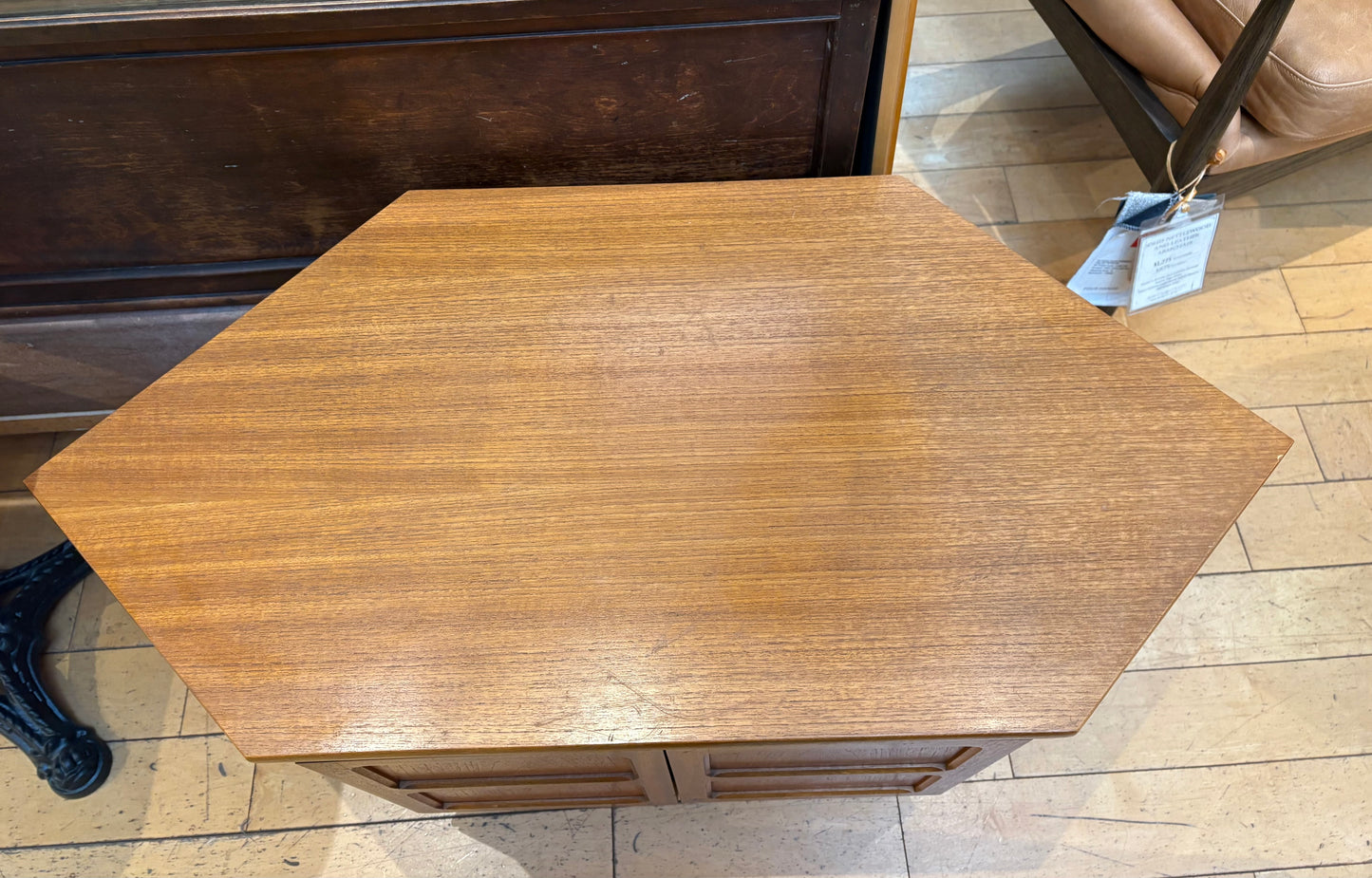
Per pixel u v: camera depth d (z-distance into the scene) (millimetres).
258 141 1103
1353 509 1391
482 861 1188
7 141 1060
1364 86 1192
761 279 938
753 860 1175
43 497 833
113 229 1213
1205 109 1106
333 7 922
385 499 820
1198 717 1241
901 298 917
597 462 832
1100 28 1332
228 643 748
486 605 757
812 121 1133
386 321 930
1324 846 1152
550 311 928
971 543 767
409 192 1039
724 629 734
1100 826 1177
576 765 918
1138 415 828
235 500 825
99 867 1197
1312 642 1290
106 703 1303
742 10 961
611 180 1214
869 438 831
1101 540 761
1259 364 1533
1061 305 903
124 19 913
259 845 1206
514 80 1039
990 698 694
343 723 707
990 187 1764
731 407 857
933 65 1946
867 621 732
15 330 1338
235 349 919
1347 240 1658
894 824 1188
